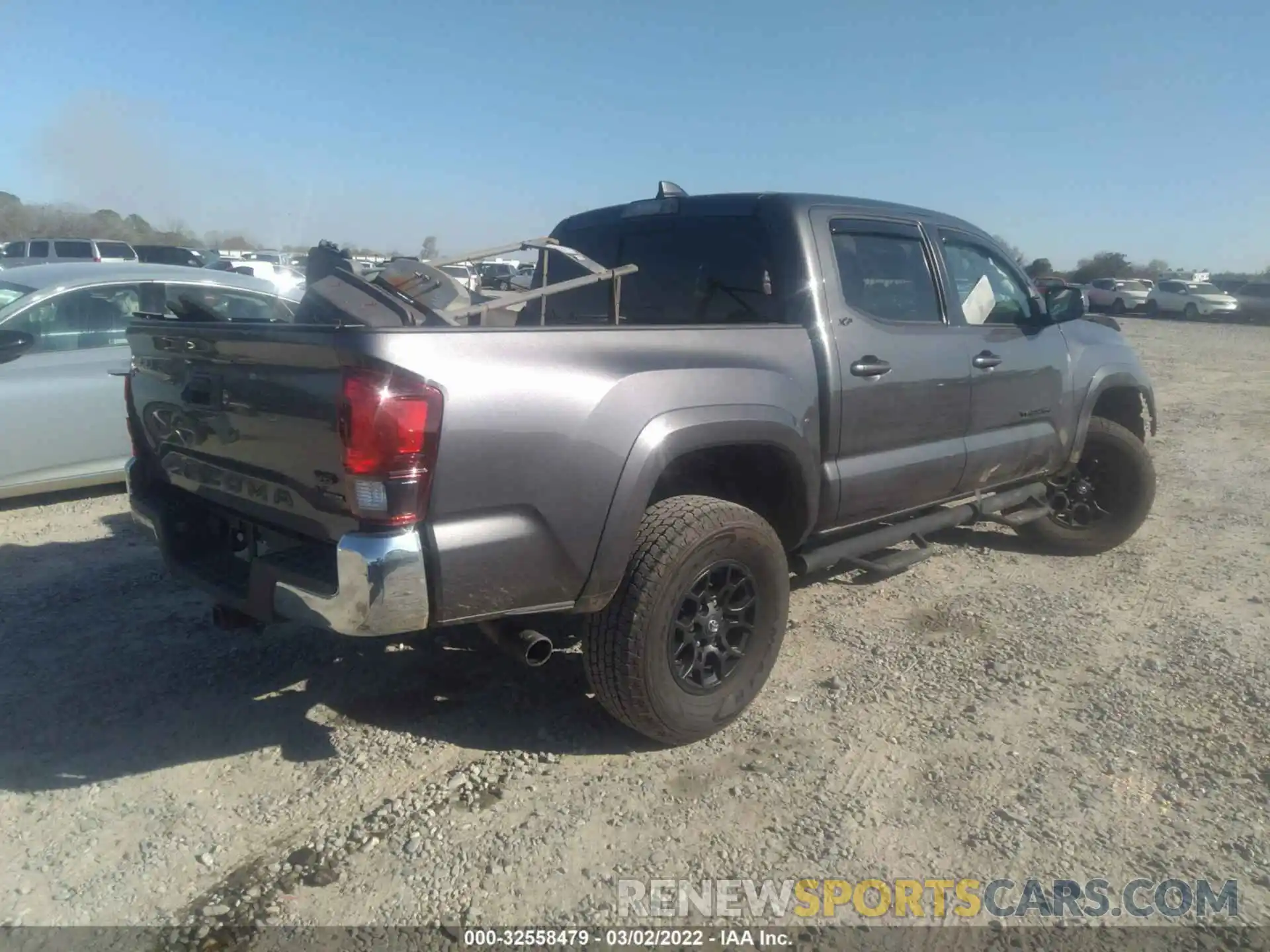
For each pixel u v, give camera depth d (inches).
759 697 157.1
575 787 131.2
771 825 123.0
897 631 185.9
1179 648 178.9
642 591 128.9
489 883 111.7
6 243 1167.0
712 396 136.9
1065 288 209.8
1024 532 247.4
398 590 109.9
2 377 235.9
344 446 109.3
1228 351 905.5
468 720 149.2
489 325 154.9
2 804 125.7
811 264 162.7
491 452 114.5
